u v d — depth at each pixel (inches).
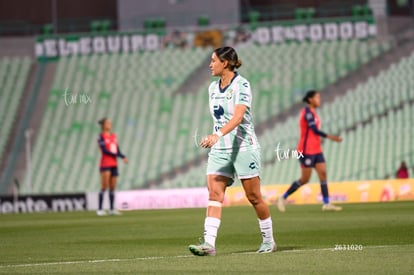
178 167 4010.8
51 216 2876.5
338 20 4419.3
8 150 4232.3
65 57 4638.3
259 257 1238.9
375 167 3715.6
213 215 1294.3
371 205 2733.8
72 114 4338.1
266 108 4175.7
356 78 4252.0
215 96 1302.9
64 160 4126.5
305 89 4247.0
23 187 4037.9
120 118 4281.5
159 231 1921.8
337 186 3102.9
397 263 1126.4
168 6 4650.6
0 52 4741.6
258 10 4687.5
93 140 4195.4
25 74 4594.0
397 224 1863.9
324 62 4350.4
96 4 4825.3
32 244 1668.3
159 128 4207.7
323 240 1546.5
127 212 2974.9
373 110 4035.4
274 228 1855.3
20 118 4377.5
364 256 1216.8
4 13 4879.4
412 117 3944.4
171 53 4562.0
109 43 4601.4
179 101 4330.7
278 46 4480.8
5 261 1332.4
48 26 4731.8
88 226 2194.9
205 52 4520.2
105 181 2837.1
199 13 4618.6
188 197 3270.2
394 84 4158.5
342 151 3826.3
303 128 2461.9
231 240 1615.4
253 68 4377.5
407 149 3769.7
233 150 1288.1
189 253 1374.3
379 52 4345.5
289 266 1120.8
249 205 3171.8
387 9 4495.6
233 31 4507.9
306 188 3125.0
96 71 4542.3
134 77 4488.2
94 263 1230.9
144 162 4057.6
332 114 4057.6
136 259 1274.6
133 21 4680.1
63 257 1378.0
